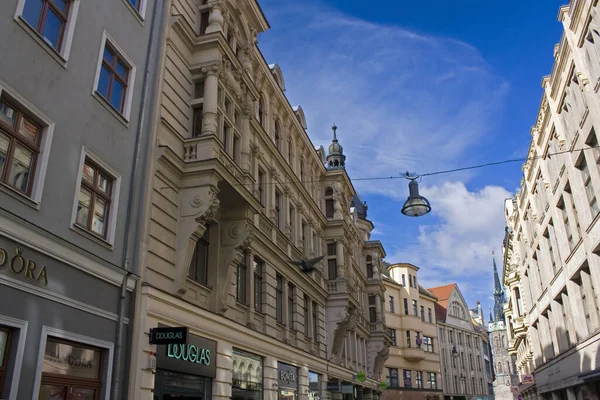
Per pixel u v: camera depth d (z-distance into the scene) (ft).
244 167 60.03
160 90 48.55
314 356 82.48
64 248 34.06
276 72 86.74
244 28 67.36
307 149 96.48
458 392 226.58
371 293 131.34
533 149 92.68
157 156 46.42
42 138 33.86
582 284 73.20
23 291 30.55
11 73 31.50
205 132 50.93
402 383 186.60
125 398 38.32
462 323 252.83
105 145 40.22
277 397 65.87
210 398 49.98
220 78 55.42
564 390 89.56
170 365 43.75
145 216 43.62
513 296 148.36
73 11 38.11
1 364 29.07
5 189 30.07
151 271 43.52
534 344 114.21
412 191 46.85
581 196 66.64
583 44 59.88
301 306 80.18
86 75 38.83
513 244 139.85
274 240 71.67
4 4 31.50
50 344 32.83
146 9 49.21
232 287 57.00
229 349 53.98
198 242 53.36
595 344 65.41
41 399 31.76
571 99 67.15
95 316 36.68
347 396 103.09
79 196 36.81
